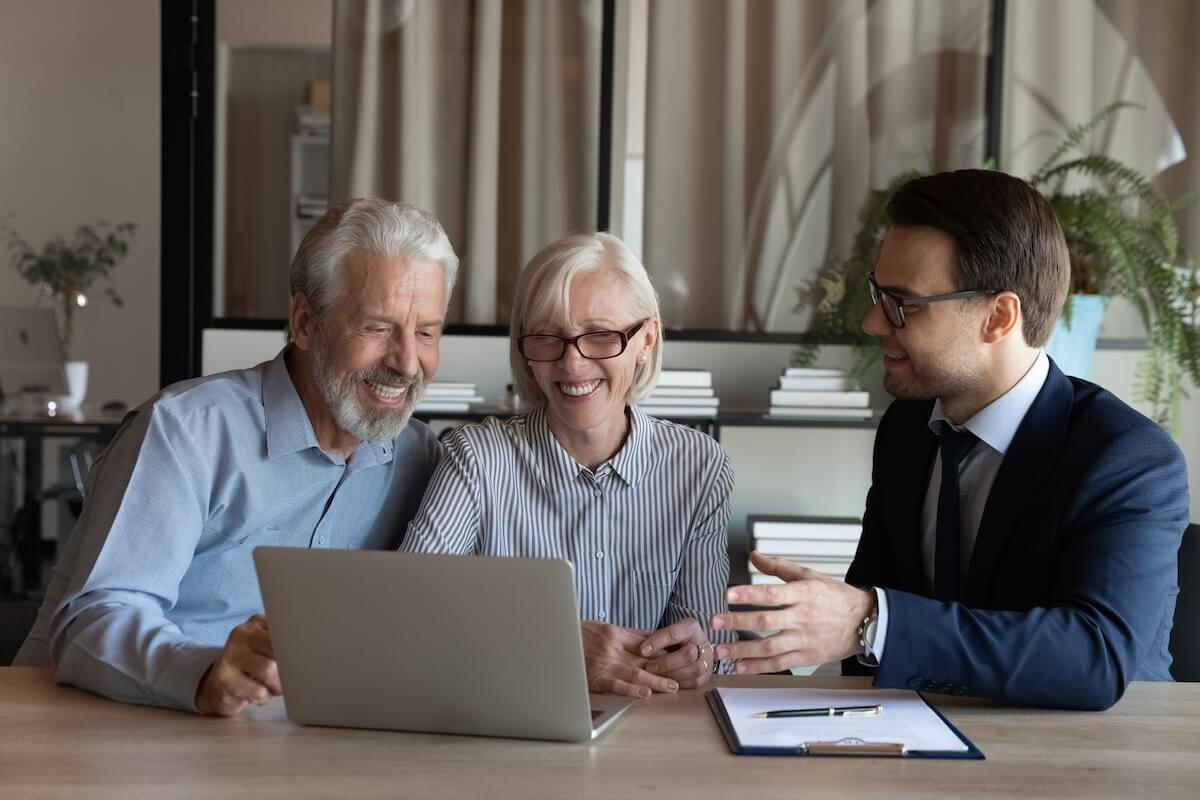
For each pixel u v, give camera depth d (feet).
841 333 12.17
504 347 12.53
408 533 5.80
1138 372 11.09
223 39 12.62
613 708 4.39
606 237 5.84
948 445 5.50
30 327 16.85
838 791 3.59
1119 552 4.67
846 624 4.33
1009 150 12.84
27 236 20.47
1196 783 3.69
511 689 4.01
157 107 20.43
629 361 5.76
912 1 12.62
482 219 12.61
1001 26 12.57
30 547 16.11
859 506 12.34
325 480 5.87
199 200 12.45
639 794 3.56
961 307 5.15
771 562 4.41
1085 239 10.58
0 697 4.50
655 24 12.57
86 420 15.37
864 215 11.86
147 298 20.77
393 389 5.65
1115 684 4.39
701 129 12.64
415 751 3.96
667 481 6.03
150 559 5.16
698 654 4.90
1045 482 5.10
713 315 12.73
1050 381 5.33
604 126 12.59
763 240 12.69
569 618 3.89
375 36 12.52
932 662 4.32
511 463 5.96
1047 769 3.80
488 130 12.59
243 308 12.76
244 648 4.31
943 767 3.81
